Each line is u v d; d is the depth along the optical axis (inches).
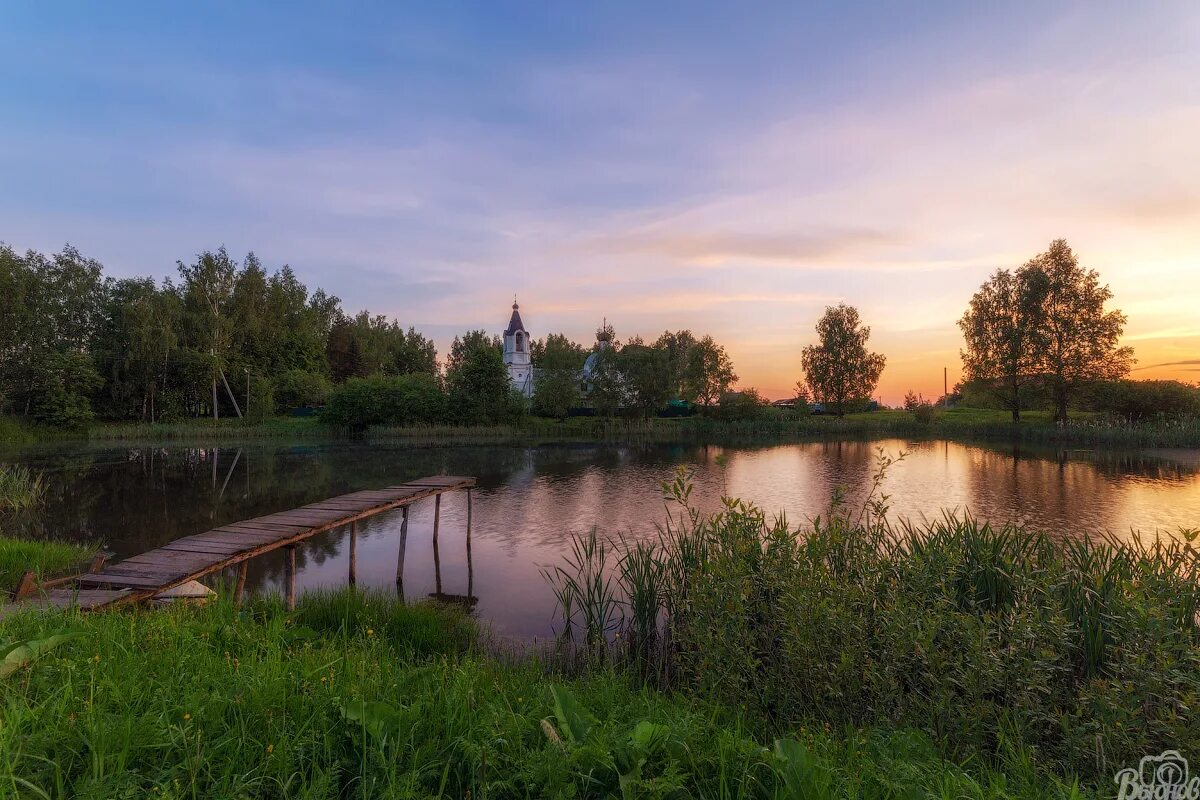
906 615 213.0
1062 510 787.4
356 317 4163.4
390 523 768.9
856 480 1112.8
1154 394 2199.8
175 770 107.9
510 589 496.4
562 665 331.6
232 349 2790.4
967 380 2512.3
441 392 2699.3
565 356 2869.1
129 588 293.4
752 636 236.1
